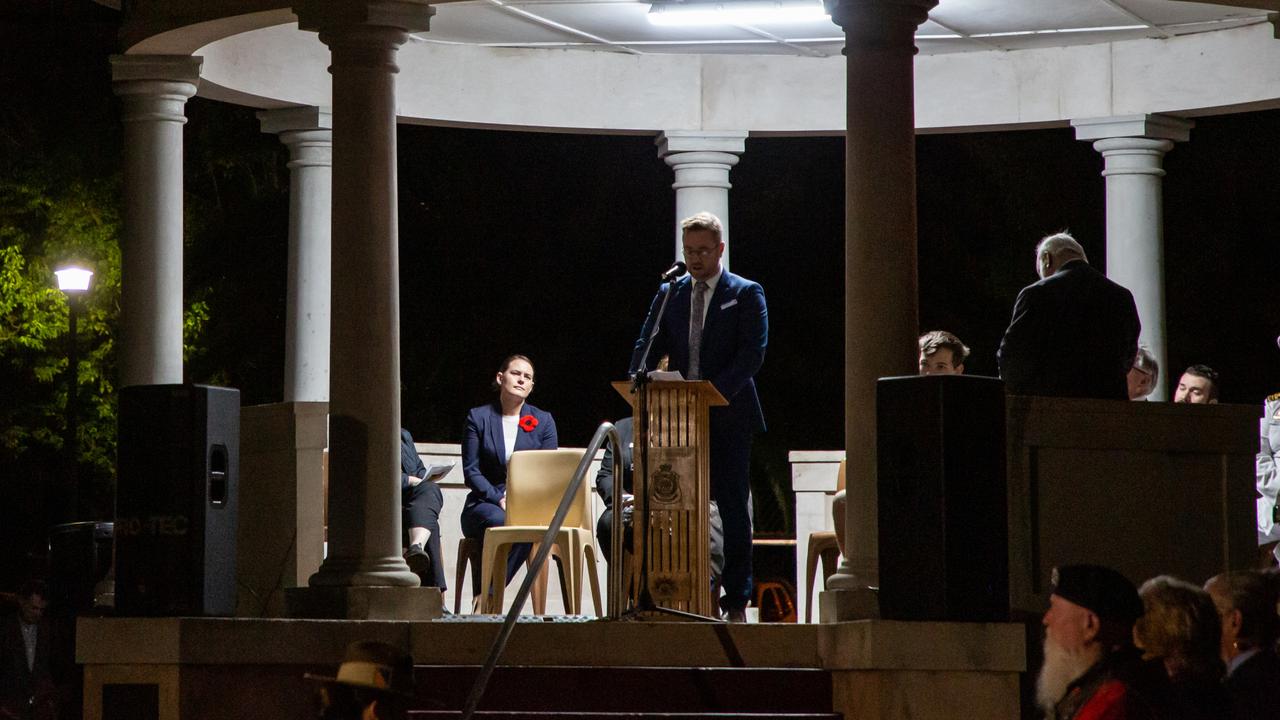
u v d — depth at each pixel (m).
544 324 34.84
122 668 10.83
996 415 10.52
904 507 10.42
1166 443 12.21
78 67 34.09
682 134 18.06
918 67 18.06
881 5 11.90
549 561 18.81
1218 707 7.53
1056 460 11.91
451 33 17.25
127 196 14.97
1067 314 12.05
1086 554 11.93
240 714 11.02
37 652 13.75
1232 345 30.69
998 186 31.70
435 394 34.31
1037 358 12.05
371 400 12.51
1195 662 7.63
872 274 11.88
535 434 16.62
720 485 13.09
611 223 34.84
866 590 11.40
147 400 11.07
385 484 12.51
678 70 18.12
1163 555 12.18
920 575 10.35
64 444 32.81
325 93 17.22
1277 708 8.02
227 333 33.91
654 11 15.92
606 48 17.94
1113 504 12.04
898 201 11.92
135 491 11.04
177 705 10.76
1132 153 17.61
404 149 34.41
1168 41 17.30
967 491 10.38
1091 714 6.95
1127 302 12.19
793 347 33.81
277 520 13.39
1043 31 16.98
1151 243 17.61
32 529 33.59
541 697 11.21
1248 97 16.91
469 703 10.18
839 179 33.62
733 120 18.09
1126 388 12.27
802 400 33.72
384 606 12.18
